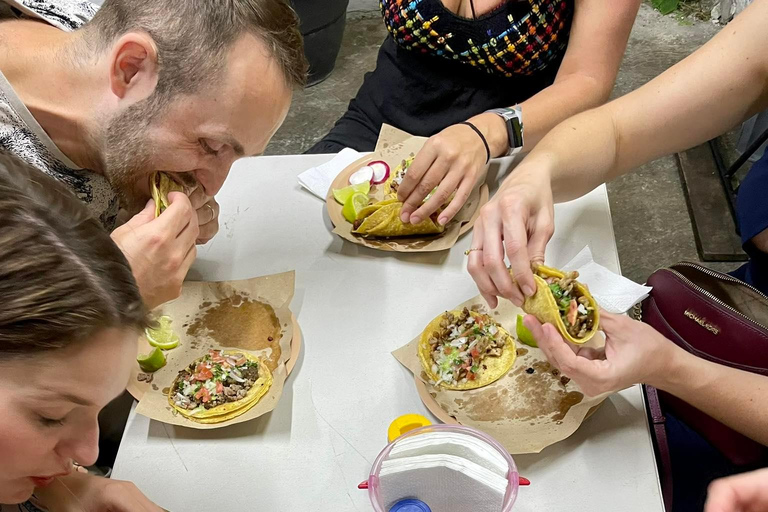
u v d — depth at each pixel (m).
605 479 0.92
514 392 1.05
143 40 0.91
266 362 1.13
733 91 1.29
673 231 2.55
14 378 0.54
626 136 1.33
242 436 1.03
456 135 1.35
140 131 0.99
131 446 1.03
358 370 1.11
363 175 1.47
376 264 1.31
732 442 1.06
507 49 1.67
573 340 0.98
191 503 0.95
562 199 1.34
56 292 0.52
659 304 1.17
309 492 0.95
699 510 1.09
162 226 1.02
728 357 1.08
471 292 1.23
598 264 1.25
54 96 1.02
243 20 0.93
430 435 0.89
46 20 1.16
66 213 0.56
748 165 2.70
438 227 1.32
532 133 1.47
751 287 1.14
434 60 1.80
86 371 0.57
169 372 1.12
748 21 1.27
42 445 0.60
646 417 1.00
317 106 3.25
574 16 1.66
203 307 1.21
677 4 3.50
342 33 3.30
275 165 1.57
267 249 1.35
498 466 0.86
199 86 0.93
